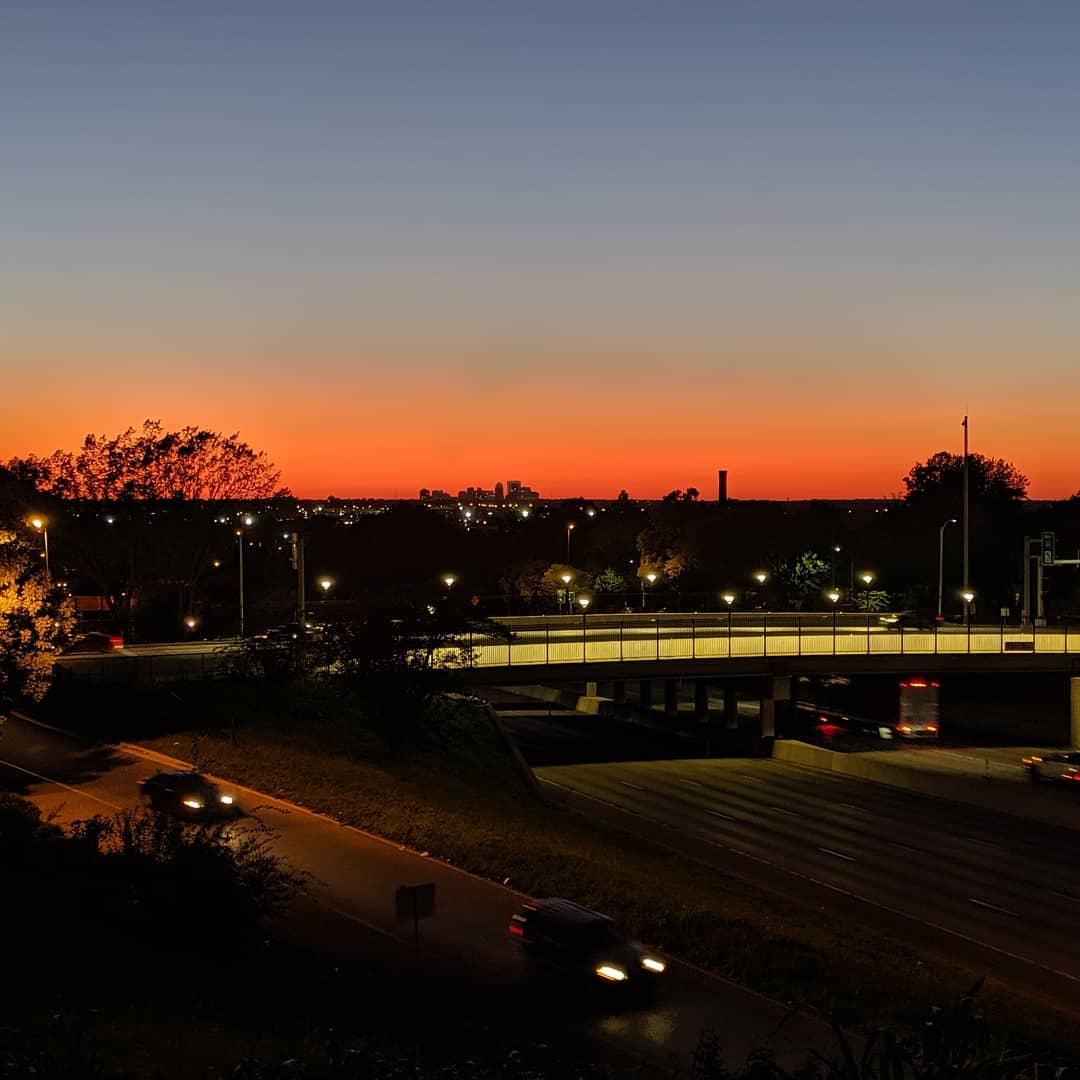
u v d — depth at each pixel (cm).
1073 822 5597
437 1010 2283
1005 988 3064
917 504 14962
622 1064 2086
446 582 12338
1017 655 7819
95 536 8775
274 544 10725
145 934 2402
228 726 5409
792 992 2558
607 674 7094
